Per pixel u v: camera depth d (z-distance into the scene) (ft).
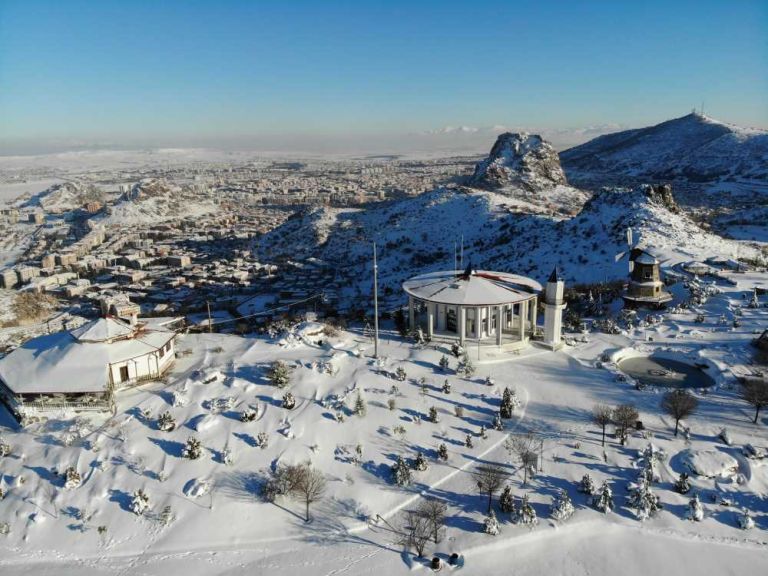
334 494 99.81
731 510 93.56
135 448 109.81
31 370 126.82
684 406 113.19
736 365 139.23
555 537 89.71
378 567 85.87
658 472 102.01
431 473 104.78
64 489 101.30
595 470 103.50
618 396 128.77
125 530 93.97
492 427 118.01
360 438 113.50
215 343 160.76
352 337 162.50
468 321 164.45
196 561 88.22
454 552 87.51
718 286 201.16
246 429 114.83
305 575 84.89
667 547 86.84
